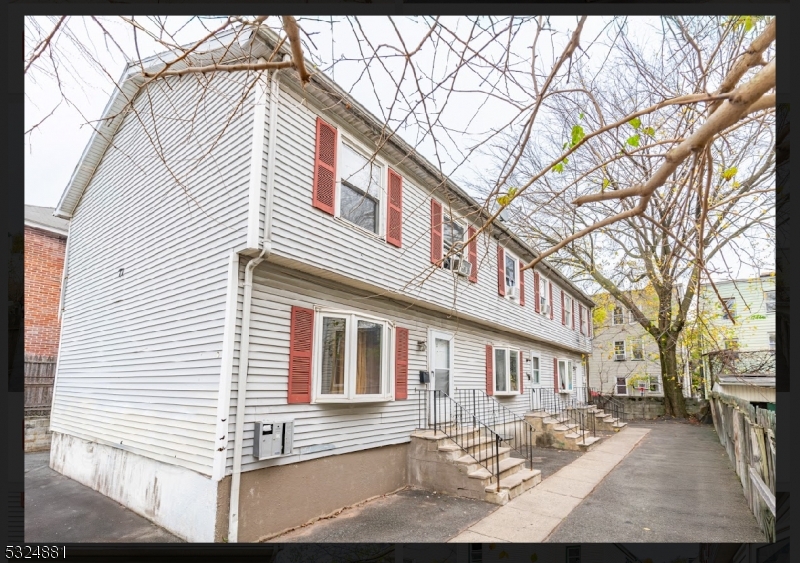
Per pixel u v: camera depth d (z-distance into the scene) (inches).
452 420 420.2
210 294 257.1
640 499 319.9
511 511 289.3
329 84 273.6
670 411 884.0
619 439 603.5
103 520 266.8
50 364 534.9
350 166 321.4
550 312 708.0
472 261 461.4
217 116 279.6
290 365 269.6
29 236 564.7
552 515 282.0
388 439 337.7
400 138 337.1
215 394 237.8
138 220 335.0
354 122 316.8
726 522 271.6
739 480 374.6
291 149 272.4
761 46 92.8
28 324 552.1
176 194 299.9
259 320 256.5
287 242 261.3
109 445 324.2
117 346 335.9
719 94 93.0
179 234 291.3
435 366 408.8
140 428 293.6
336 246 296.8
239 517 231.5
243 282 250.5
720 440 590.6
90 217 405.7
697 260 115.2
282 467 257.9
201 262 269.1
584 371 960.3
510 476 345.7
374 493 319.0
